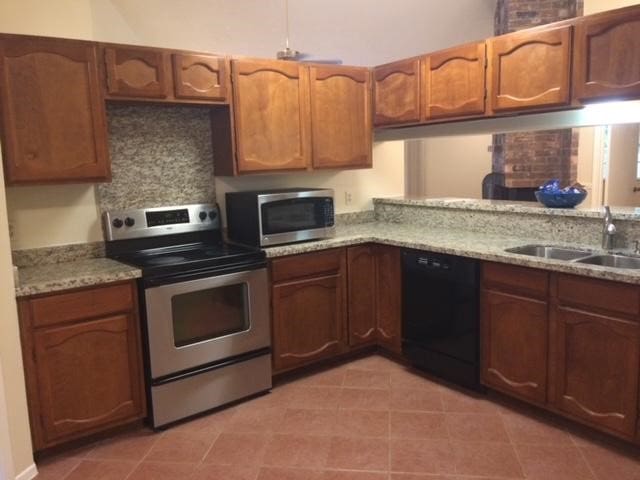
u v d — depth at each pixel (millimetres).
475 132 3330
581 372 2416
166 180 3180
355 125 3609
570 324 2426
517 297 2652
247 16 3766
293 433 2615
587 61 2508
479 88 2982
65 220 2840
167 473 2309
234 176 3336
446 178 7355
